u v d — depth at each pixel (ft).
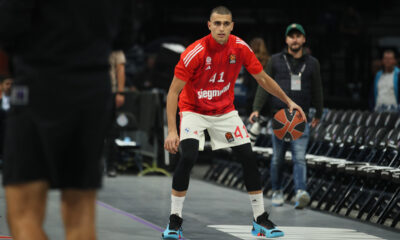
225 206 49.26
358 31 116.67
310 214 46.85
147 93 67.21
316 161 51.96
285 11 122.72
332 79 113.91
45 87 16.40
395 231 41.34
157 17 118.73
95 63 16.79
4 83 31.40
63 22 16.38
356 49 114.32
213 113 36.09
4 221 37.47
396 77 71.36
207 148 70.64
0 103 59.77
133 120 66.13
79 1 16.51
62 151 16.76
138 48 98.02
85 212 17.21
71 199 17.20
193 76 35.19
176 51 70.74
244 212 46.60
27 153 16.60
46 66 16.46
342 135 56.34
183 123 36.04
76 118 16.62
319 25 120.16
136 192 55.06
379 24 127.65
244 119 67.72
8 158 16.71
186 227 39.83
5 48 16.94
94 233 17.42
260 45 58.90
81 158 16.94
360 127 54.29
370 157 53.93
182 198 35.09
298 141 49.14
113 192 54.65
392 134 49.62
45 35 16.43
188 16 124.98
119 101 63.05
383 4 127.54
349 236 38.24
